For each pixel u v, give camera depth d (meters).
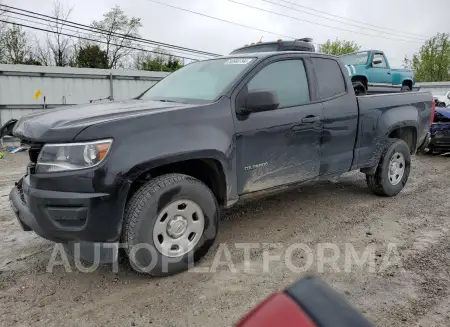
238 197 3.43
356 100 4.45
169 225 2.96
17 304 2.66
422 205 4.85
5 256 3.39
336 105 4.20
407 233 3.91
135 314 2.55
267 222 4.23
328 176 4.29
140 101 3.76
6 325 2.43
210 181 3.42
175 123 2.92
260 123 3.47
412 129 5.38
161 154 2.79
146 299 2.73
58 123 2.70
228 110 3.27
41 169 2.62
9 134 3.34
